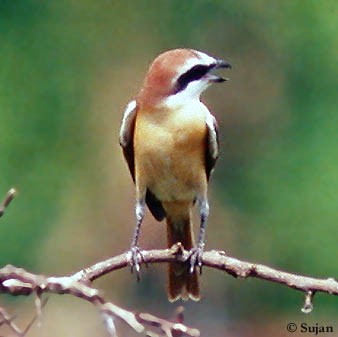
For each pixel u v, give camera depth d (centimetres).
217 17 1948
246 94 1914
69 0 1911
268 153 1869
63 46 1909
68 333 1556
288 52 1906
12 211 1747
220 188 1856
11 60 1873
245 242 1811
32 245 1748
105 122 1900
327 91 1881
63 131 1861
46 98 1872
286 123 1883
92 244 1798
